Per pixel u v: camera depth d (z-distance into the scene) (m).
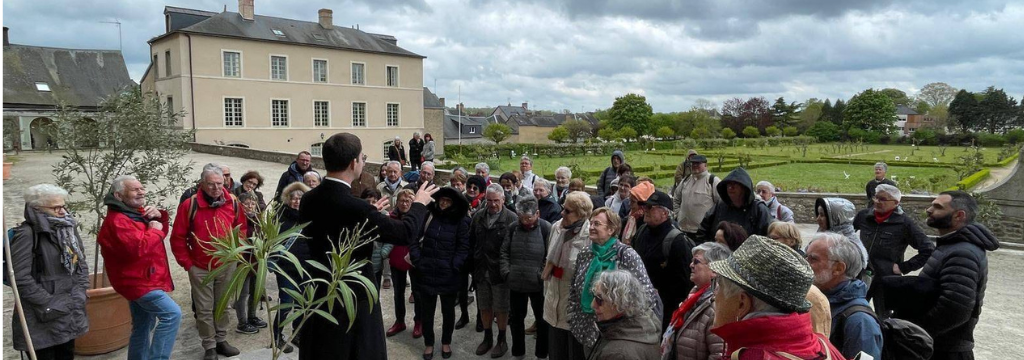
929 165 30.59
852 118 74.19
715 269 1.81
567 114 103.81
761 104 80.25
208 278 2.31
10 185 15.45
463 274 5.01
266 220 2.45
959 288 2.99
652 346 2.91
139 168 5.59
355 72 39.91
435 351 5.20
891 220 4.38
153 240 3.96
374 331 2.85
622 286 2.87
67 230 4.00
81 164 5.35
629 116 79.56
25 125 32.44
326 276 2.73
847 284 2.65
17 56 35.09
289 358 4.82
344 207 2.69
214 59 33.34
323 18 39.75
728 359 1.74
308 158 8.36
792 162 35.28
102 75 38.50
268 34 35.75
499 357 5.05
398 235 2.78
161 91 34.53
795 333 1.64
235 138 34.41
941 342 3.21
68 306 3.97
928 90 105.94
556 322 4.18
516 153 43.34
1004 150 37.34
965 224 3.17
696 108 77.00
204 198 4.66
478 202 6.29
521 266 4.75
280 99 36.22
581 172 22.92
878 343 2.45
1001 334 5.80
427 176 7.38
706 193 6.09
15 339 3.85
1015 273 8.32
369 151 40.84
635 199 4.34
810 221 12.66
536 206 4.71
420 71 43.41
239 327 5.42
